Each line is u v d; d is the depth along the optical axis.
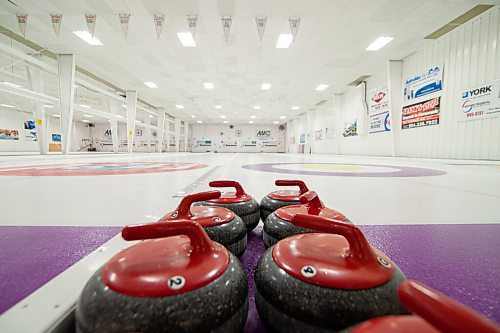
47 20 5.81
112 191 1.61
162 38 6.59
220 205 0.85
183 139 26.17
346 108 11.78
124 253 0.41
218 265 0.39
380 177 2.56
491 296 0.50
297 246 0.46
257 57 7.76
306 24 5.80
